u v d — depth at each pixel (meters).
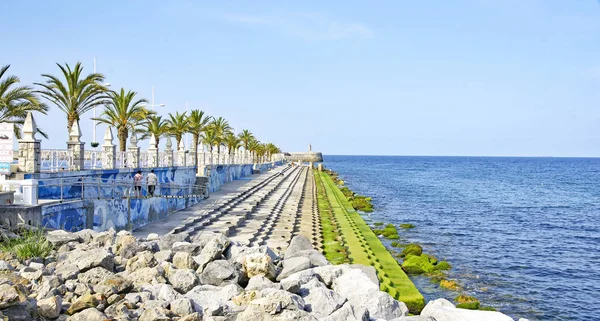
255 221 34.31
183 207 36.97
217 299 11.41
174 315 9.90
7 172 22.97
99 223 23.77
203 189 46.34
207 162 56.47
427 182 121.12
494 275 29.20
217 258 14.02
